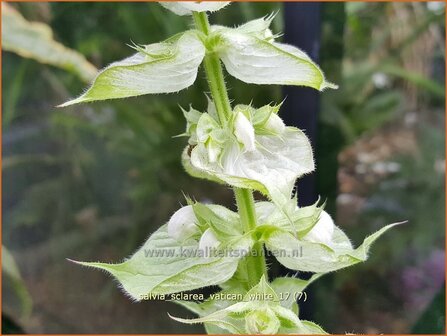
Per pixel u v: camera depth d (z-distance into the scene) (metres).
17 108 0.32
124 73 0.09
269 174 0.09
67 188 0.33
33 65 0.29
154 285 0.10
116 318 0.30
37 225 0.34
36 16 0.29
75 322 0.30
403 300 0.30
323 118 0.23
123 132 0.30
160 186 0.30
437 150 0.33
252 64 0.09
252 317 0.10
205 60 0.10
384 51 0.34
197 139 0.10
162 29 0.27
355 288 0.30
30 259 0.33
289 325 0.10
